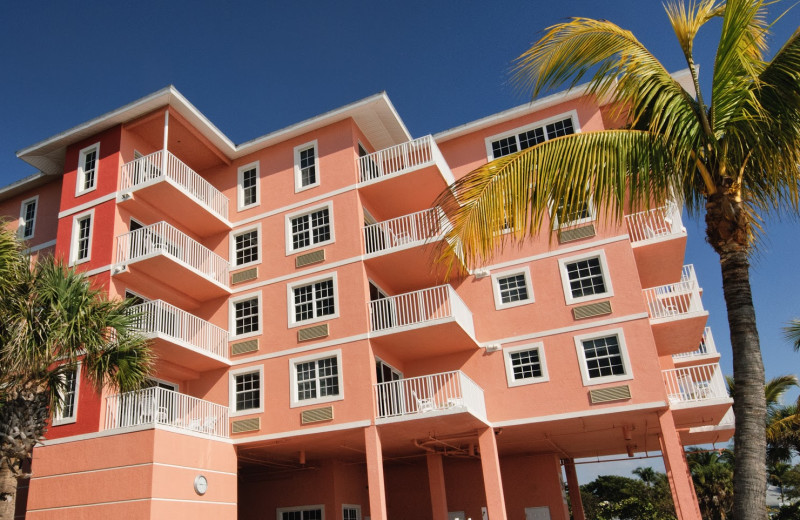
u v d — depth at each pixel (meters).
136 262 18.69
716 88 7.94
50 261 13.30
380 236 20.94
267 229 21.58
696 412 18.33
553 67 8.75
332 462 21.97
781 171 7.82
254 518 22.53
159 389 16.80
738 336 7.26
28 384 11.91
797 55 7.44
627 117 9.43
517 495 23.64
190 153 22.70
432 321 17.86
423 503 23.70
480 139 22.31
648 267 20.55
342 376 18.34
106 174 20.44
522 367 19.12
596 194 8.09
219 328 20.55
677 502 16.12
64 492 15.74
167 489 15.30
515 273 20.05
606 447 24.39
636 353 17.72
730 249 7.62
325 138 21.80
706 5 8.41
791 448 31.78
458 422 17.45
